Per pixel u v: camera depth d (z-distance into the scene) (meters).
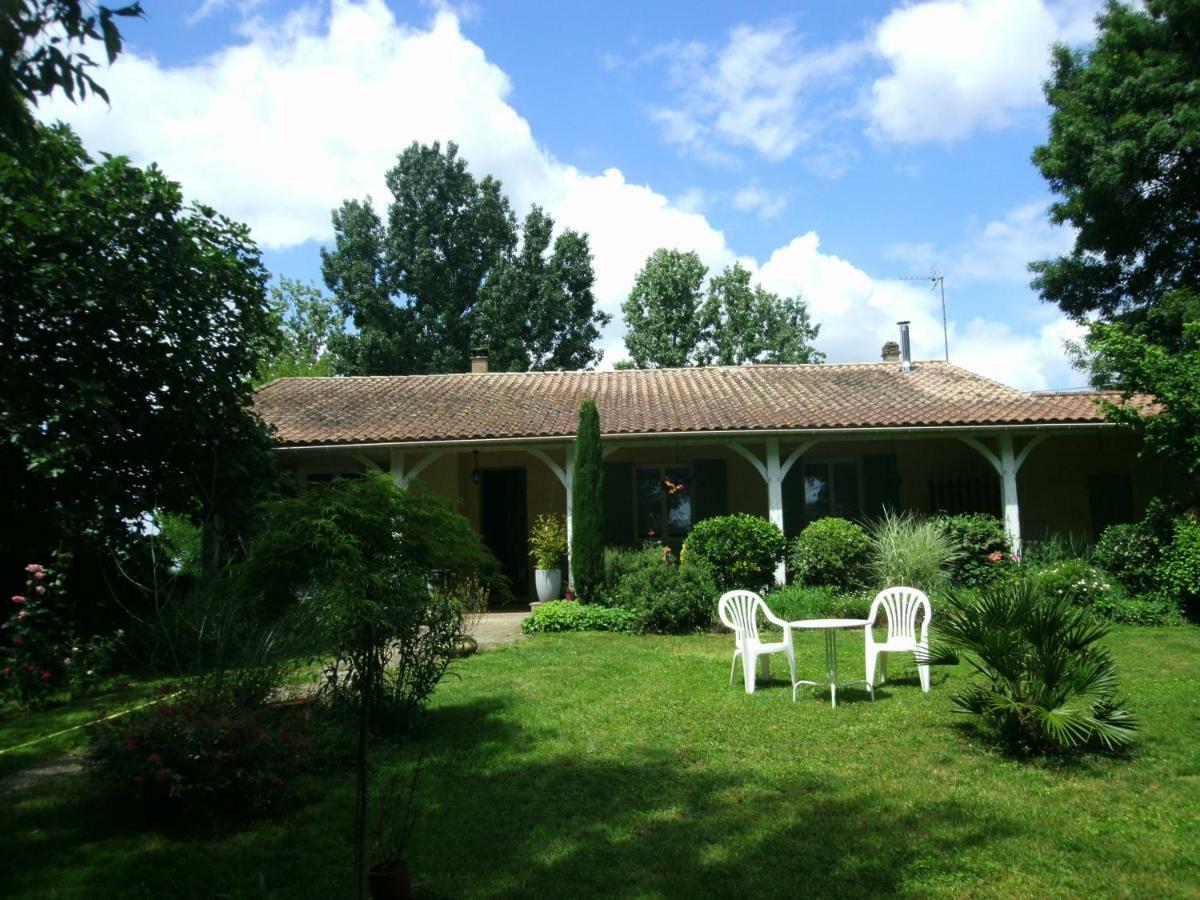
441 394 18.05
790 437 14.96
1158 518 13.23
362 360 33.06
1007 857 4.54
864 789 5.62
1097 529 17.75
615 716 7.52
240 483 12.21
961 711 7.36
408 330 34.06
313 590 6.01
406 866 4.04
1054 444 17.97
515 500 17.83
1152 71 17.72
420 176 34.97
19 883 4.34
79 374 10.35
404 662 7.01
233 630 6.69
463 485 17.81
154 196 10.65
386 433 14.81
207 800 5.12
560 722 7.35
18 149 4.01
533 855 4.66
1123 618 12.35
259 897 4.21
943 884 4.24
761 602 8.54
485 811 5.30
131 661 9.53
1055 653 6.25
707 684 8.81
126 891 4.27
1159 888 4.15
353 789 5.70
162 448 11.65
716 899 4.13
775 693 8.36
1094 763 6.02
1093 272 20.23
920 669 8.48
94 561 10.58
